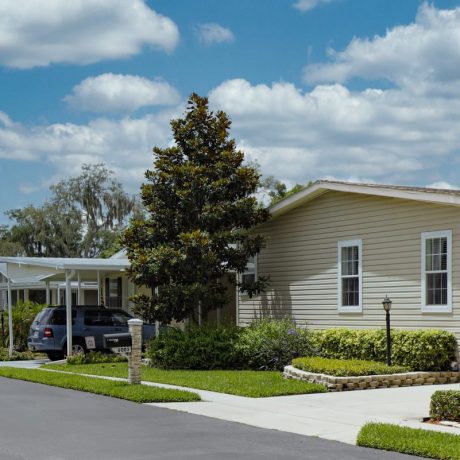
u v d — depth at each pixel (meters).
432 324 17.89
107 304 31.92
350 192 20.02
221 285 22.62
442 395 11.64
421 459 8.97
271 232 23.12
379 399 14.05
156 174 22.47
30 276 25.17
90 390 15.36
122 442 9.97
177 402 13.73
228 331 20.64
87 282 38.28
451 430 10.71
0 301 46.22
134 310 22.19
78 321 24.41
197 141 22.53
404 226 18.77
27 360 25.52
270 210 22.38
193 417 12.07
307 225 21.81
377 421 11.60
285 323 20.62
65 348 24.27
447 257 17.56
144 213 55.78
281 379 16.73
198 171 21.95
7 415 12.32
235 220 22.25
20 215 60.75
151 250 21.62
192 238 21.12
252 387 15.25
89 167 57.62
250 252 22.50
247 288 22.53
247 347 19.70
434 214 17.97
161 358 20.47
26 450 9.41
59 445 9.75
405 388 15.81
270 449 9.54
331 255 20.95
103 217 57.44
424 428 10.91
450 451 9.02
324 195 21.28
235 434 10.60
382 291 19.28
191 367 19.98
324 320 21.09
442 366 17.27
